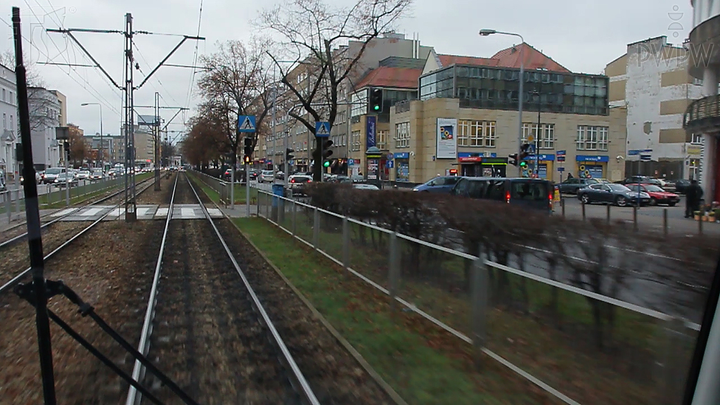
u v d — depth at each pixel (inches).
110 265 491.2
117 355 252.2
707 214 905.5
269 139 4165.8
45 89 1612.9
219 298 370.0
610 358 162.1
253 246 593.9
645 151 1556.3
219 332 292.5
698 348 123.6
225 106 1861.5
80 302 141.7
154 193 1759.4
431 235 367.6
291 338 277.4
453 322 250.5
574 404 173.8
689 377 127.0
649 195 1374.3
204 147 2760.8
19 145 169.5
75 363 240.1
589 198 1467.8
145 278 434.0
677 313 174.2
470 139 2107.5
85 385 215.3
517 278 204.2
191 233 722.2
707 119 802.8
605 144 2242.9
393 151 2402.8
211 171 3412.9
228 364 243.1
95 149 6097.4
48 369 136.5
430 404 194.2
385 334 277.9
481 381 213.5
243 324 308.0
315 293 373.1
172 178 3572.8
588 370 170.4
